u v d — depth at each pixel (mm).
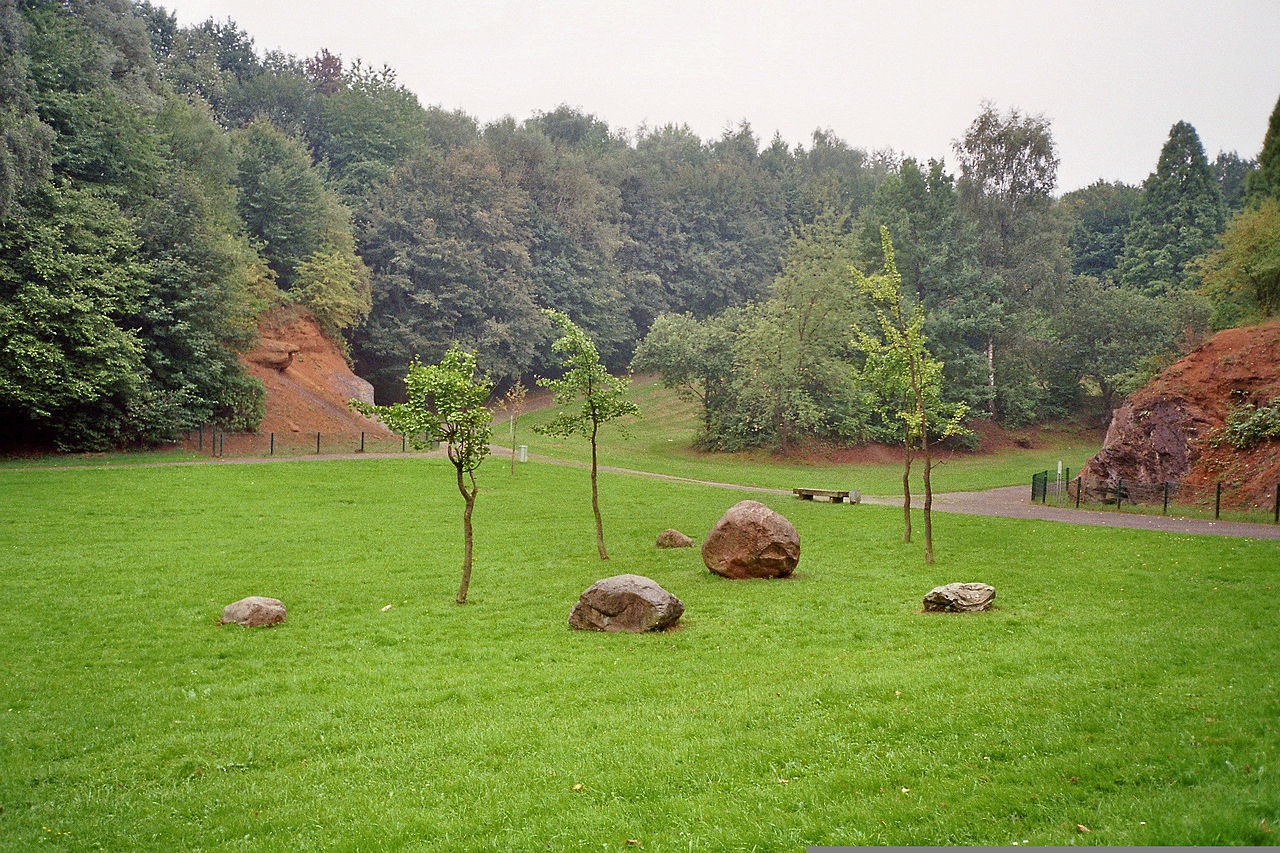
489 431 20438
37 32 51031
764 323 66688
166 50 104062
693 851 7770
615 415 26375
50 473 39094
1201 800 7773
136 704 13023
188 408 52594
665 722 11312
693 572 22953
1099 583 19750
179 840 8617
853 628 16516
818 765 9586
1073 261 108438
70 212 46531
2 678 14344
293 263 72125
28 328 42656
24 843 8578
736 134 159625
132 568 23031
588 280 100250
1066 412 81688
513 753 10500
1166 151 92000
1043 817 7891
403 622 18188
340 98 96938
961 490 47594
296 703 12883
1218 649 13320
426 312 86688
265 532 29031
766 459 67188
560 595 20750
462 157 91375
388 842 8281
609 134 148625
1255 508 31344
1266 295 45062
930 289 79062
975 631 15711
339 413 63375
